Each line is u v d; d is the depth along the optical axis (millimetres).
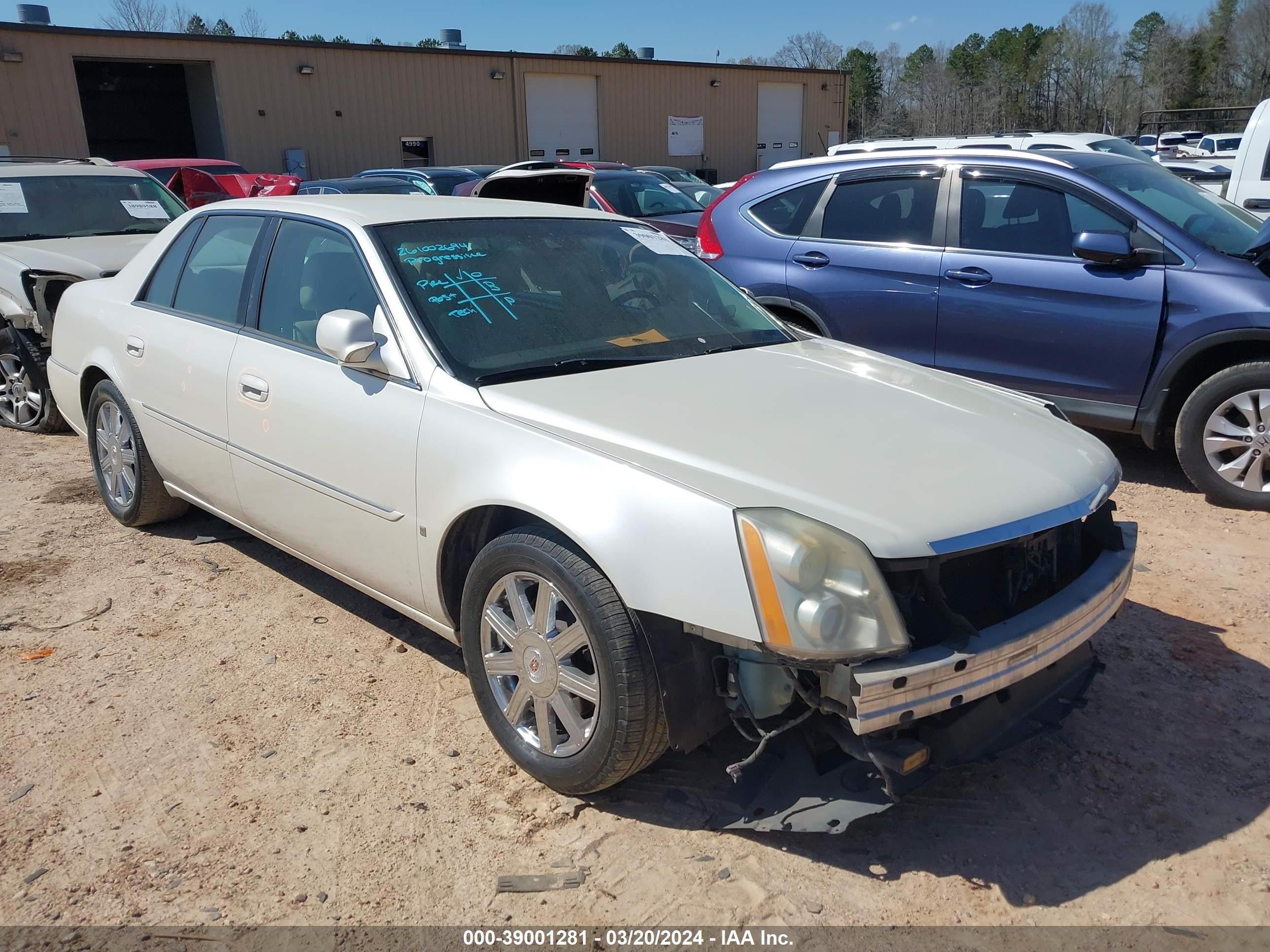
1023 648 2451
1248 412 5000
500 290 3438
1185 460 5230
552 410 2865
